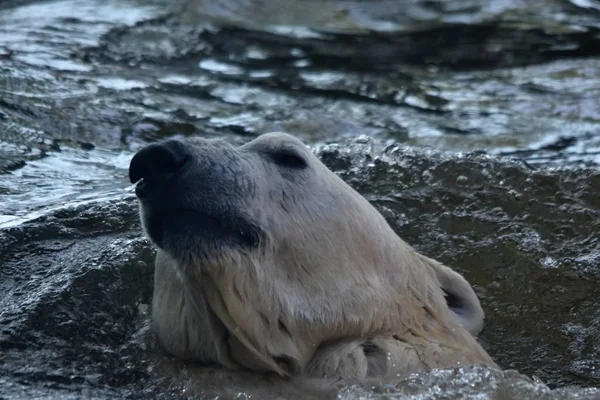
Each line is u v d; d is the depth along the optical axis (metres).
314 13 44.06
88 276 17.06
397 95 32.53
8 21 38.00
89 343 15.49
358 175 22.72
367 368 14.43
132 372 14.84
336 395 13.96
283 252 14.24
